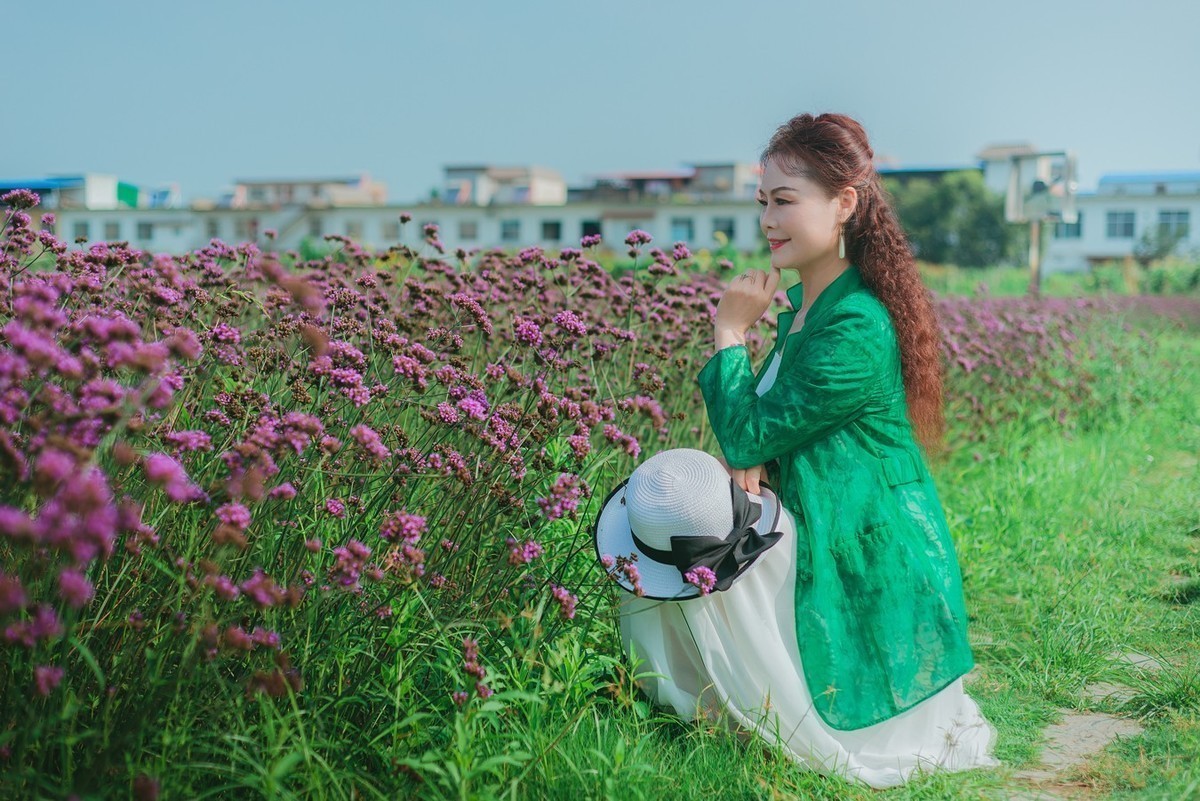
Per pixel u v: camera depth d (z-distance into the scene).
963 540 4.84
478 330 3.89
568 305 4.61
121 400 1.98
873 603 2.87
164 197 79.81
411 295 4.01
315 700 2.48
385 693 2.52
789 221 3.08
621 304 4.57
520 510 3.03
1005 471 6.09
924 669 2.86
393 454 2.89
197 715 2.26
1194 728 3.14
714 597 2.85
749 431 2.94
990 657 3.87
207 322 3.73
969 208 50.25
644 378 4.02
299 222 60.72
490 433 2.88
